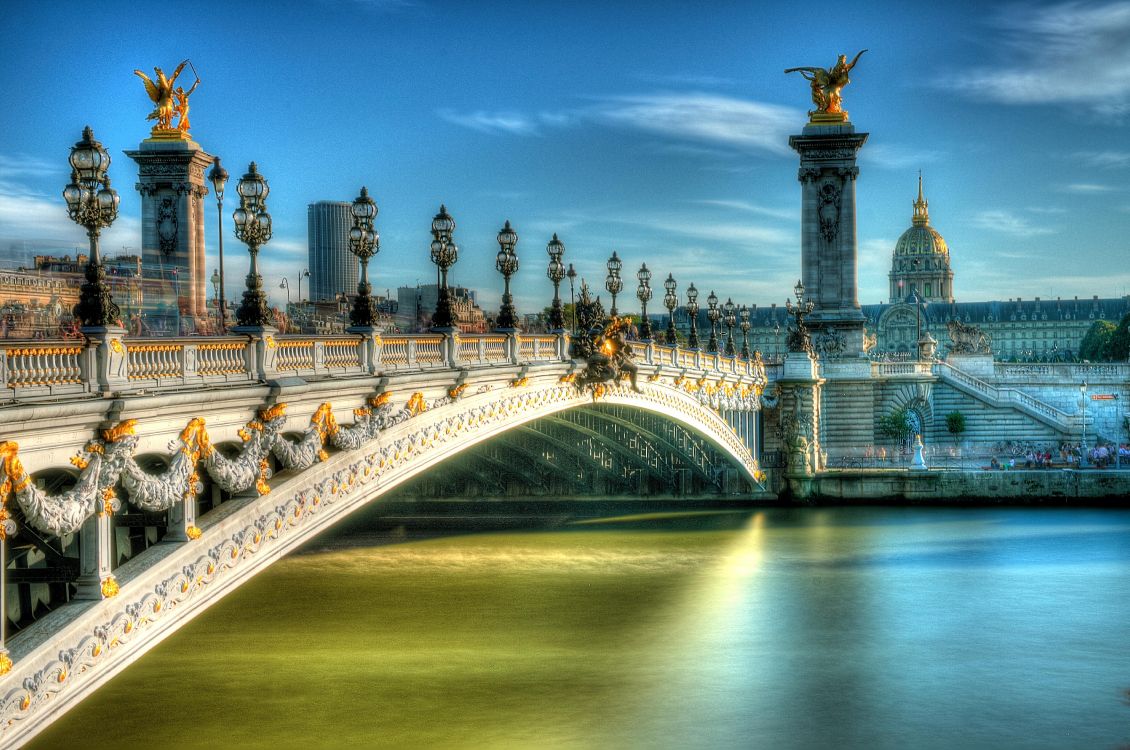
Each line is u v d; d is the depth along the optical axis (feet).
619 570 261.03
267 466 120.67
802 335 411.54
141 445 98.68
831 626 213.46
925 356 474.08
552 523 331.16
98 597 94.48
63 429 88.43
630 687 176.55
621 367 233.14
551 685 175.52
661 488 367.66
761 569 263.70
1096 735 160.35
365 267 145.07
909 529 325.83
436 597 231.71
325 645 194.80
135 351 99.14
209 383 109.19
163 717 158.40
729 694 173.99
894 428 449.48
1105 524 333.62
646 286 278.67
